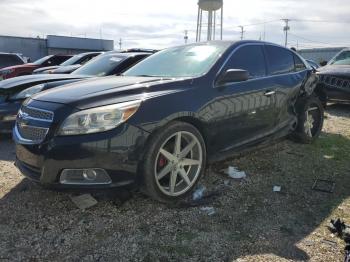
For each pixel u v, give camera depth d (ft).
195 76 13.37
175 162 12.24
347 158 17.63
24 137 11.89
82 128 10.80
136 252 9.81
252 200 12.88
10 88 20.15
